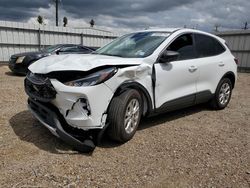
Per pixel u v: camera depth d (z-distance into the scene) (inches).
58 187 94.1
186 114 200.5
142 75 139.9
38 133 141.6
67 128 123.9
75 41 738.2
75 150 124.0
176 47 167.3
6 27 593.0
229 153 131.6
